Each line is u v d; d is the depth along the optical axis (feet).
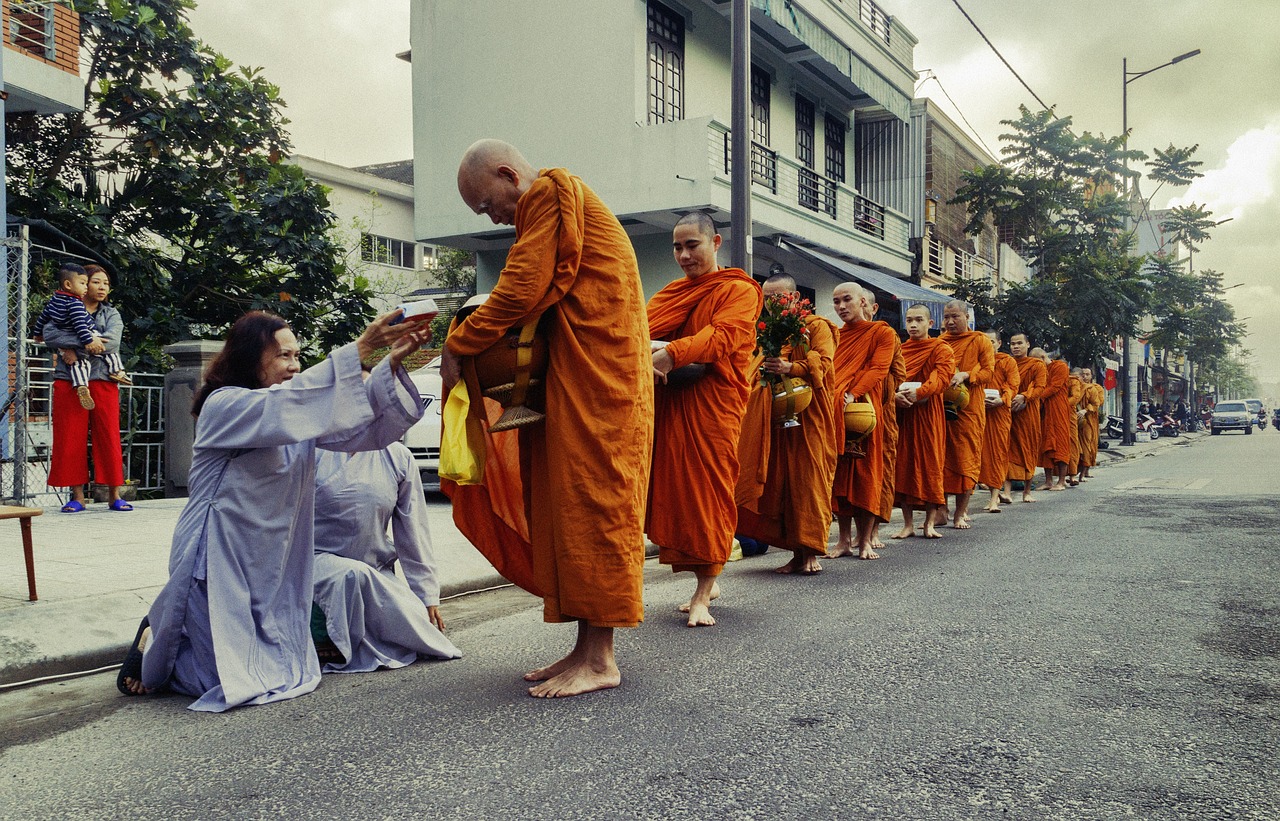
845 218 59.82
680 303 15.47
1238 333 149.59
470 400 11.25
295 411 10.69
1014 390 33.60
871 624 14.88
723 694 11.23
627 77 45.01
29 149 40.93
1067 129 69.72
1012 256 97.14
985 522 29.58
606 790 8.42
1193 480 44.24
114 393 26.27
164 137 40.70
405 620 12.84
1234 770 8.80
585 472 11.03
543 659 13.08
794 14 50.75
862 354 22.45
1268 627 14.51
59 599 14.48
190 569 11.20
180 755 9.50
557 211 10.89
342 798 8.36
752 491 18.75
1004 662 12.55
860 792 8.33
